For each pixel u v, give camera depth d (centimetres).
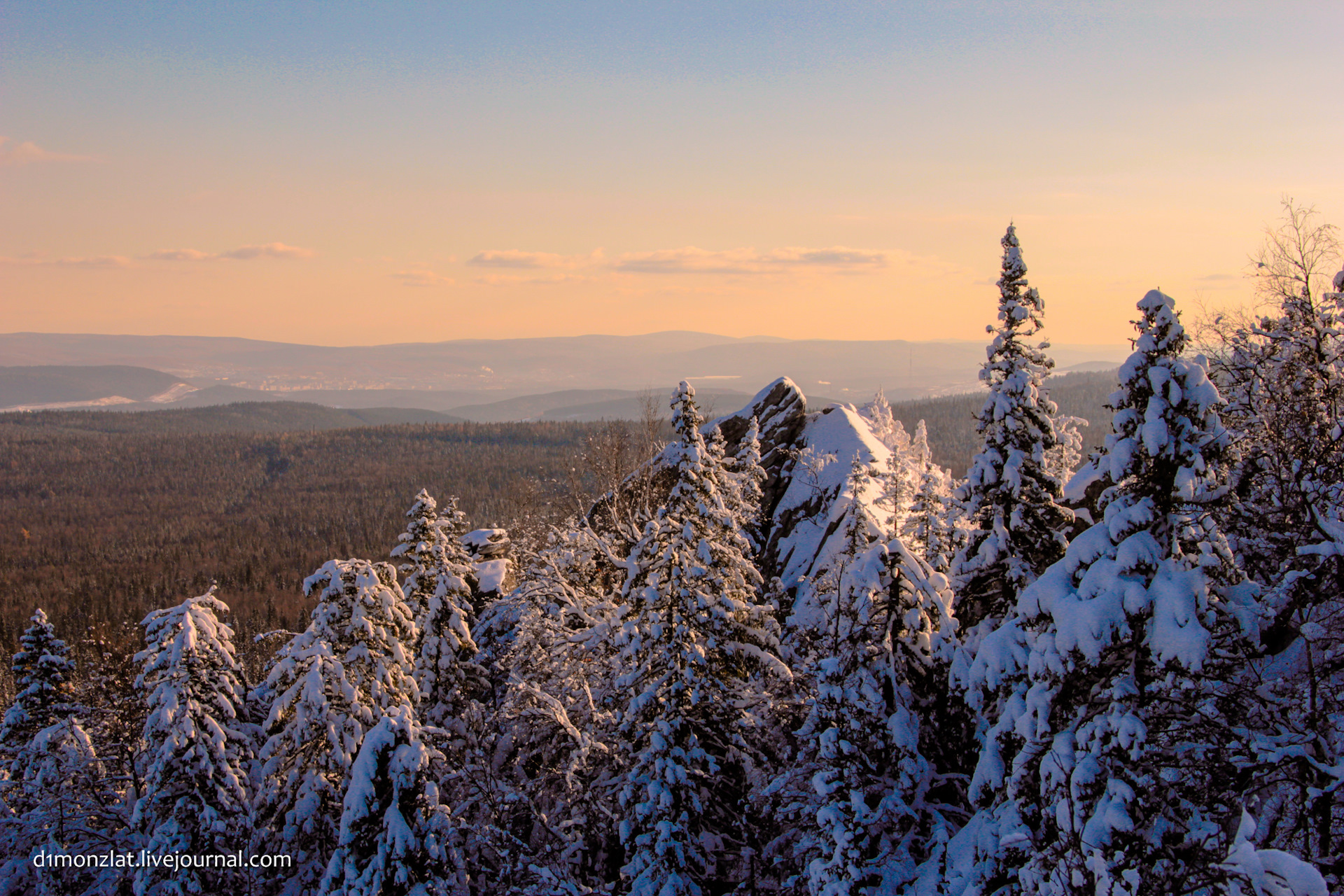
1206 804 1218
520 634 2733
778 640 2128
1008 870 1330
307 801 2147
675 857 1756
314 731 2138
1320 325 1706
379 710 2202
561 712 2048
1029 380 1812
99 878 2361
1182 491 1220
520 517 5294
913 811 1630
